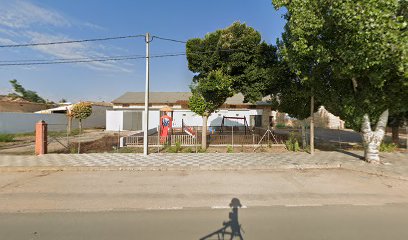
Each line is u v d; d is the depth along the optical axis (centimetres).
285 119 3609
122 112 2700
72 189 614
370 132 878
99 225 406
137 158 992
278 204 509
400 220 427
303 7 748
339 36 731
